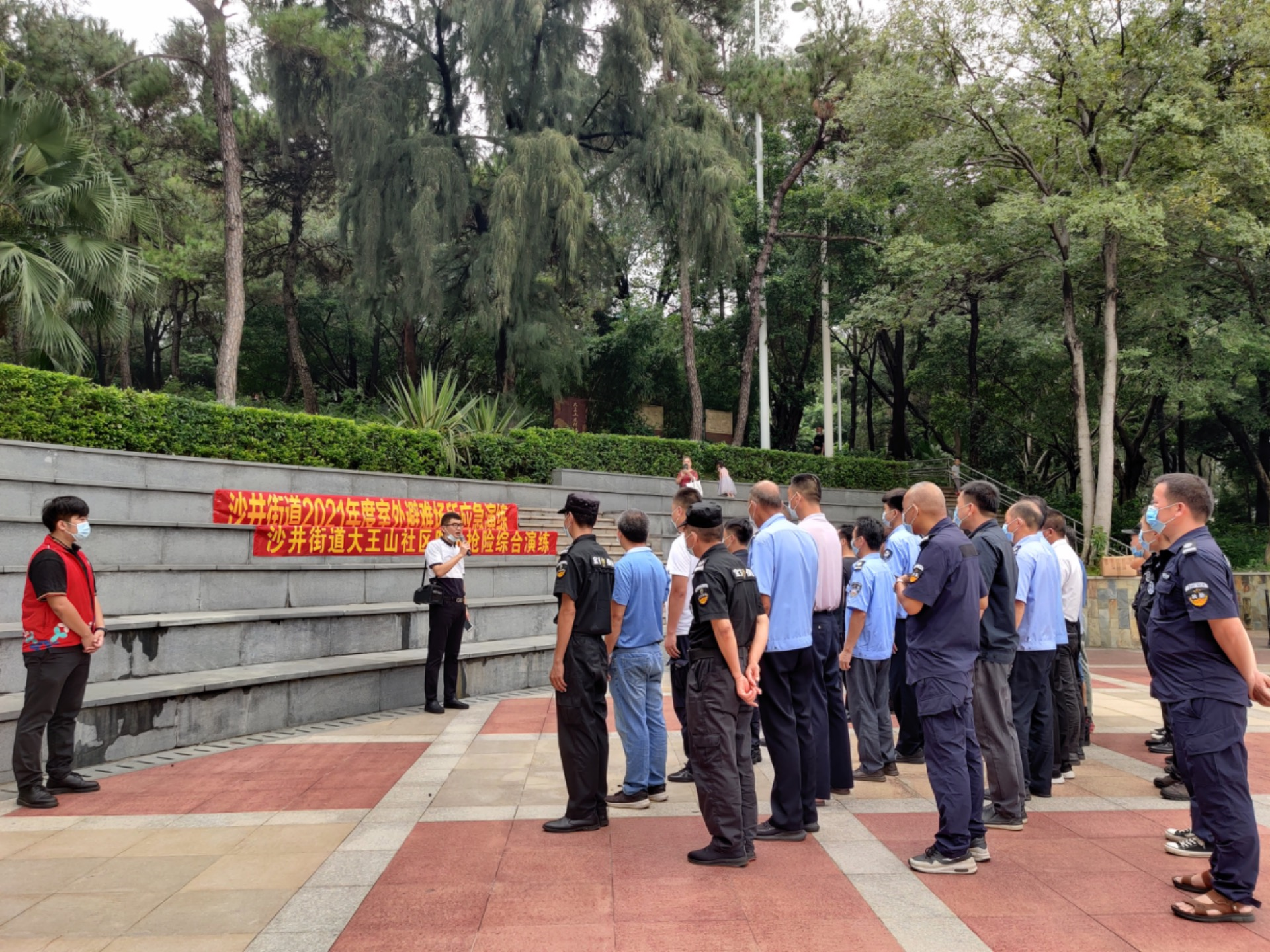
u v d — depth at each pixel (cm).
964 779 446
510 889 423
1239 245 1841
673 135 1942
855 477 2166
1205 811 398
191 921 387
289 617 895
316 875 442
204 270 2258
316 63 1886
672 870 449
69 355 1066
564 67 2019
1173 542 428
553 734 783
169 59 1678
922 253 1933
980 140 1798
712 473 1903
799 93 2017
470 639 1090
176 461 992
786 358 2692
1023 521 592
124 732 684
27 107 1084
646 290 2928
